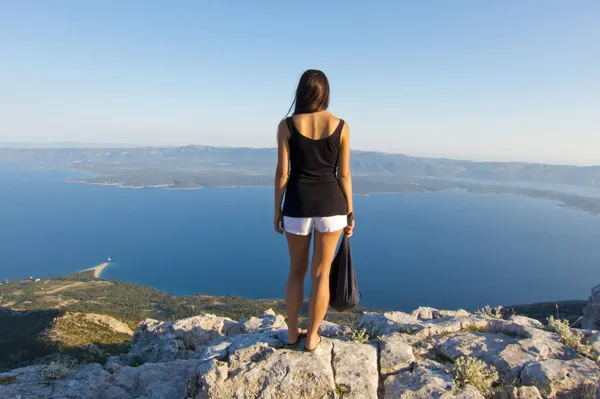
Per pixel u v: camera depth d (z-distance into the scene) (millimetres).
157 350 10594
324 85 4023
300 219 4098
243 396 4133
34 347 37562
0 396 6238
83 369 7465
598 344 5117
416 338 5453
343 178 4223
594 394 4090
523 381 4516
